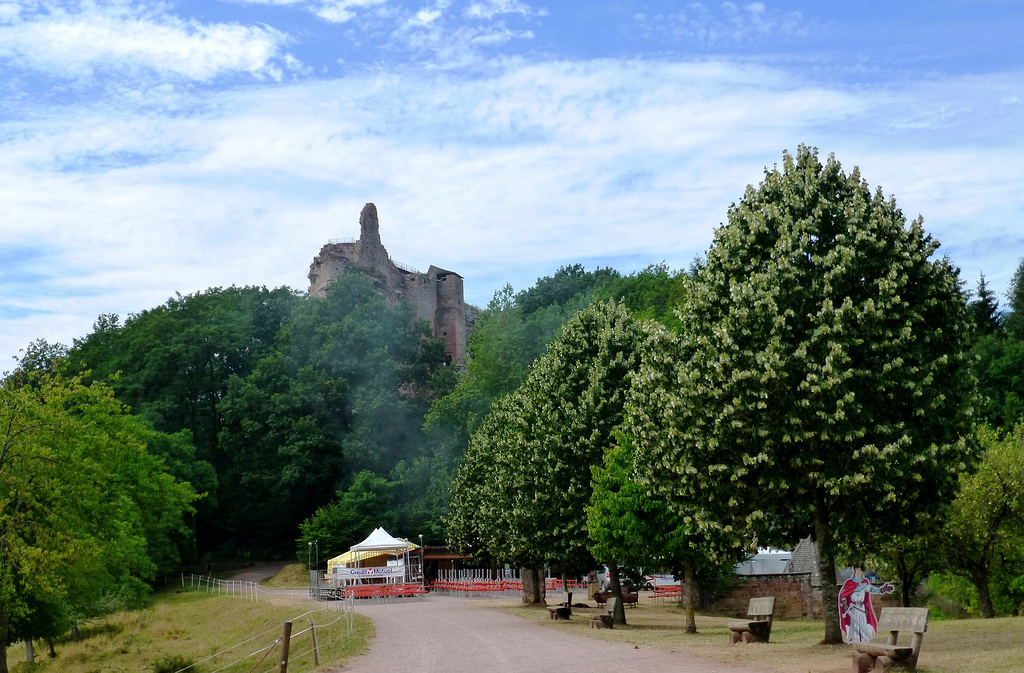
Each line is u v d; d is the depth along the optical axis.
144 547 67.44
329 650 28.42
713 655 20.28
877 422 20.97
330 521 86.44
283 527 102.81
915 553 32.59
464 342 149.75
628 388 35.38
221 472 104.88
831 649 19.89
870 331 20.80
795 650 20.23
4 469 35.91
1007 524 31.83
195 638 49.16
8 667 46.38
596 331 37.38
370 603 56.88
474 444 59.66
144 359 107.81
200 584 81.19
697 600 45.34
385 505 89.44
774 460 21.31
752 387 20.98
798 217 22.75
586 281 135.38
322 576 69.00
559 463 35.34
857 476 20.06
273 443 98.00
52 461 36.78
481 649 24.58
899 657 15.34
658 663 19.19
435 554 84.12
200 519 99.81
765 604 23.20
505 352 89.94
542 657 21.53
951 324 21.88
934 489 21.64
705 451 22.59
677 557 28.88
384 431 100.19
